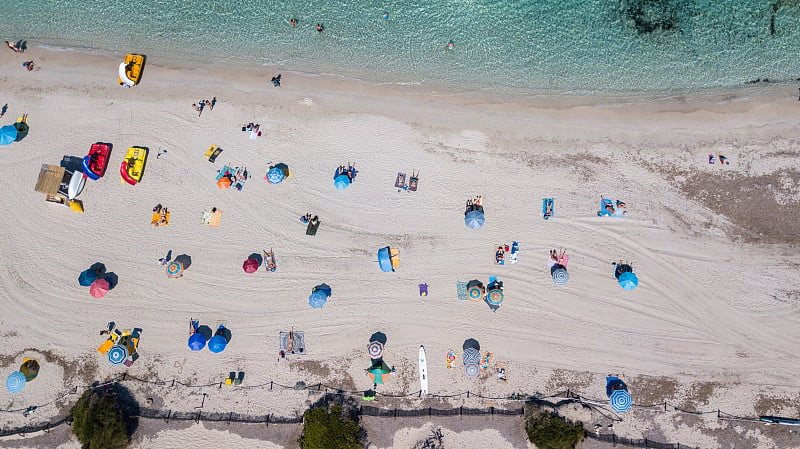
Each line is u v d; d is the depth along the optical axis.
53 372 20.92
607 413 20.36
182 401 20.77
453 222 21.67
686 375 20.50
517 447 20.11
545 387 20.64
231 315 21.30
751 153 21.59
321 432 19.47
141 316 21.31
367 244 21.62
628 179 21.72
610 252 21.30
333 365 20.95
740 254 21.02
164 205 21.95
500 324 21.03
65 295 21.39
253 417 20.64
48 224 21.88
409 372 20.86
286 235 21.77
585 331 20.89
